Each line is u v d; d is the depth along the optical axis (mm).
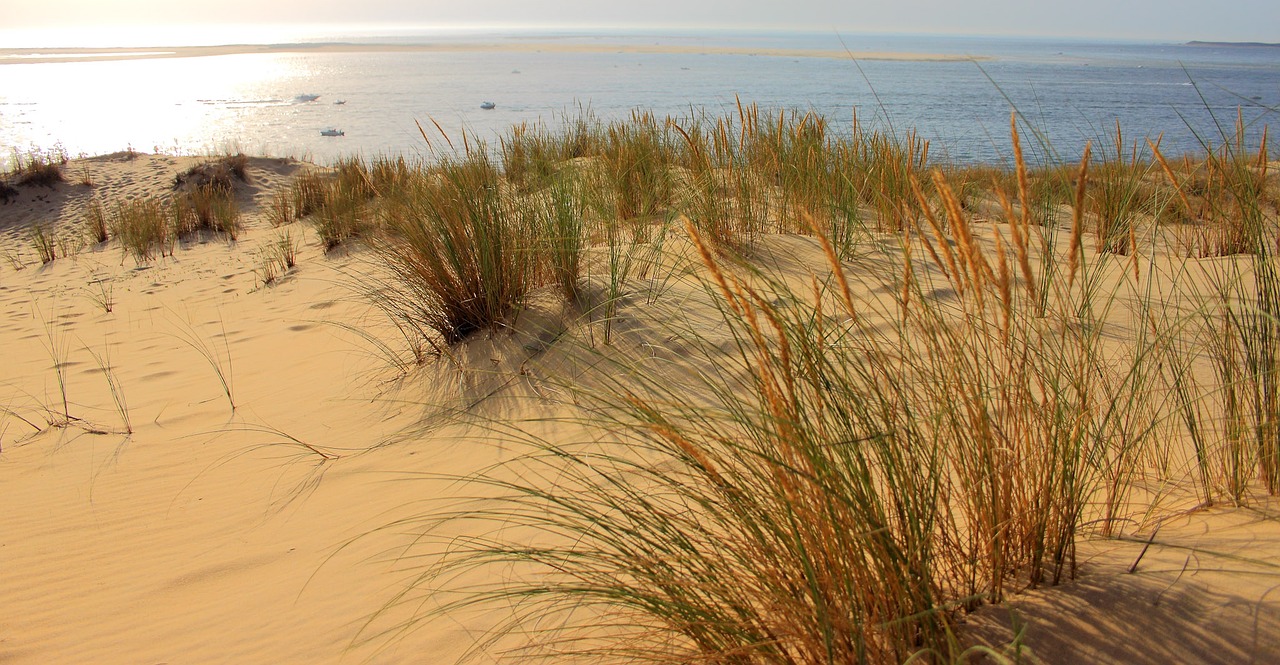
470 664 2375
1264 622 1676
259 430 4820
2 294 10547
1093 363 2498
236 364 6320
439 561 2949
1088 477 2449
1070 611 1865
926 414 2129
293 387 5520
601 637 2297
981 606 1988
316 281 8750
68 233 14227
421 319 5578
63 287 10594
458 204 5406
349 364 5715
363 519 3523
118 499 4098
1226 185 3008
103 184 16859
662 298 5004
